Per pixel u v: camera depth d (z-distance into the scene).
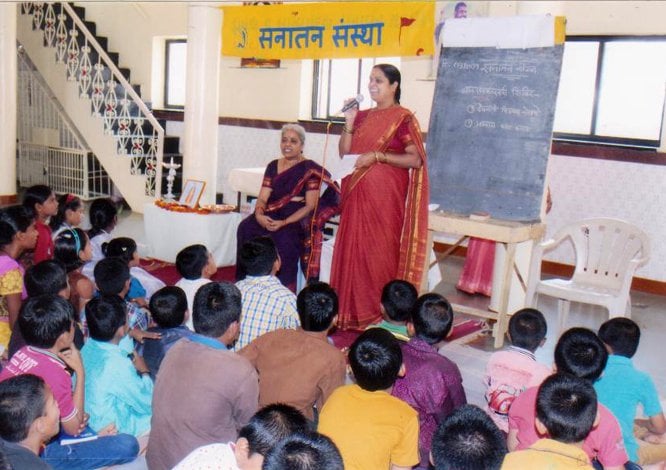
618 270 4.34
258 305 2.98
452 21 4.47
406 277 4.32
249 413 2.20
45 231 4.02
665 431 2.66
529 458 1.75
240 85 8.36
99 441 2.59
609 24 5.90
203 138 6.13
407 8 4.86
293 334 2.49
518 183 4.26
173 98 9.03
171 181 6.10
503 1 6.13
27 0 7.44
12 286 3.23
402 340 2.62
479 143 4.38
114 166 8.27
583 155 6.04
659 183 5.73
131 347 2.85
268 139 8.16
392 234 4.25
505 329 4.36
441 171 4.51
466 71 4.44
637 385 2.58
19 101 9.18
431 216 4.33
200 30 5.94
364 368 2.00
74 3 9.09
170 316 2.81
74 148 8.75
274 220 4.75
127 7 8.99
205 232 5.61
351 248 4.28
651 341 4.63
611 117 6.04
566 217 6.19
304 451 1.36
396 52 4.95
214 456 1.71
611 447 2.16
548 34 4.14
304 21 5.33
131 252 3.77
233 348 3.02
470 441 1.57
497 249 4.49
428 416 2.42
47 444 2.51
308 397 2.40
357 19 5.08
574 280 4.48
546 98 4.18
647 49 5.79
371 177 4.19
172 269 5.62
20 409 1.82
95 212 4.31
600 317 5.05
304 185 4.77
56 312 2.38
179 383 2.16
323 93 7.79
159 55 8.96
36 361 2.35
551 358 4.17
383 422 1.97
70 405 2.38
